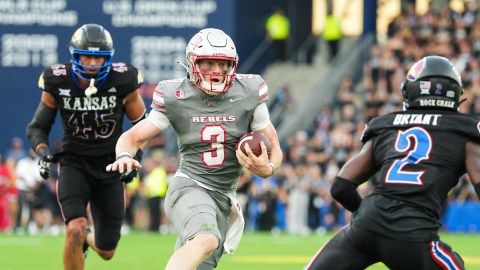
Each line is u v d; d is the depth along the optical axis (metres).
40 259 45.19
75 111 28.48
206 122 22.73
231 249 23.48
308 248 53.94
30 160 70.12
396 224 20.30
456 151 20.81
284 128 82.69
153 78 75.81
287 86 84.69
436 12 84.94
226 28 75.88
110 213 29.44
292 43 92.00
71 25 76.31
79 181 28.70
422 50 81.19
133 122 29.52
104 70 28.09
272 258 46.97
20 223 70.25
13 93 76.56
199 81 22.47
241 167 23.28
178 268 20.94
